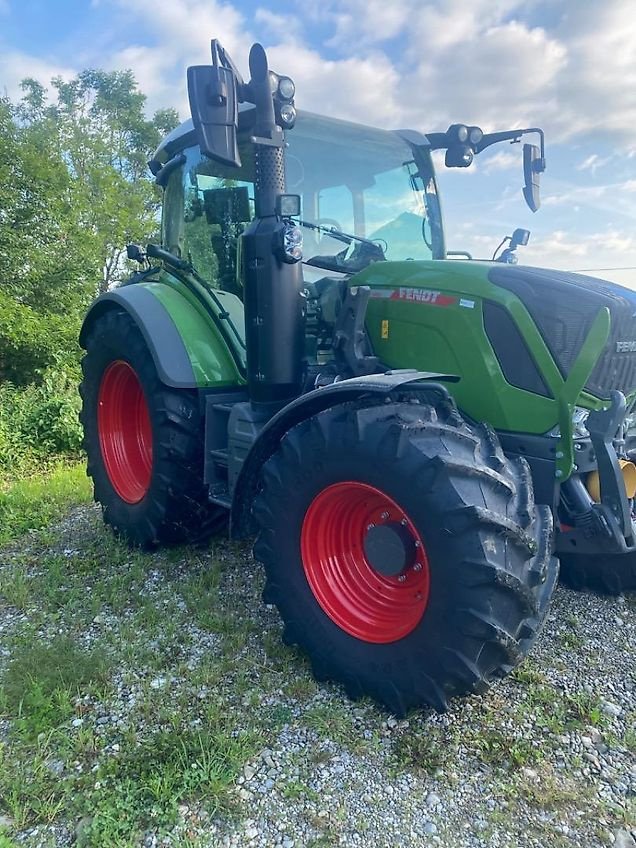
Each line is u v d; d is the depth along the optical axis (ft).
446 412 8.63
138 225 65.57
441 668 7.77
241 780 7.26
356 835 6.59
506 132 13.51
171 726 8.14
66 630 10.57
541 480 8.95
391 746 7.80
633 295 9.77
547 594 8.34
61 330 38.58
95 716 8.42
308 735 7.97
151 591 11.80
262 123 9.65
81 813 6.91
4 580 12.48
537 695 8.67
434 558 7.62
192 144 13.21
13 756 7.73
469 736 7.93
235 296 12.45
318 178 12.10
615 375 9.28
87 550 13.79
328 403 9.01
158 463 12.55
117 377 14.58
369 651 8.42
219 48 8.67
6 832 6.71
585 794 7.07
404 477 7.77
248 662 9.46
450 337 9.62
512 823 6.72
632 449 9.89
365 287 10.54
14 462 23.45
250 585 11.94
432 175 13.73
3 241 39.42
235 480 10.70
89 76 89.86
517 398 9.07
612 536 8.48
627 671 9.28
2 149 40.04
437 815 6.82
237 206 12.23
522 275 9.27
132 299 13.06
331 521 9.08
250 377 10.84
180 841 6.50
